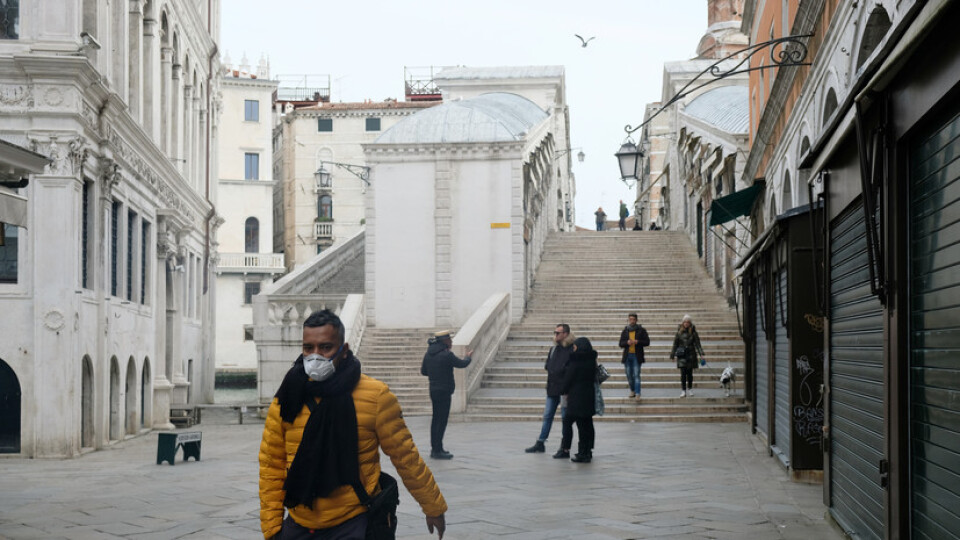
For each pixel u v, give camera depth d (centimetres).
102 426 1702
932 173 498
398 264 2794
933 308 499
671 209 4862
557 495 995
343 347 437
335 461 422
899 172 546
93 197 1697
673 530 803
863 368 682
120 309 1853
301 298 2381
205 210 2917
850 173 711
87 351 1639
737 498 969
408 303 2784
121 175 1834
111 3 1838
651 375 2180
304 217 6216
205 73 2944
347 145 6209
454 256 2778
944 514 479
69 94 1547
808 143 1516
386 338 2633
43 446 1530
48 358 1541
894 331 554
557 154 4644
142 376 2103
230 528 854
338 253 3259
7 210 943
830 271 827
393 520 445
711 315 2730
